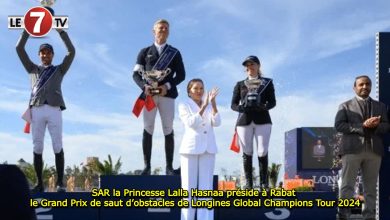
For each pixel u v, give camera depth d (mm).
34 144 6309
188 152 5648
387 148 6402
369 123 5746
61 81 6477
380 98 6461
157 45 6551
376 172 5930
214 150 5770
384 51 6488
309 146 23469
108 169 15812
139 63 6520
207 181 5730
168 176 5945
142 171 6461
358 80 6062
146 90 6273
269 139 6387
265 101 6430
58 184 6316
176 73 6562
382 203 6320
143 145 6492
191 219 5664
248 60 6430
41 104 6266
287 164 25188
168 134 6500
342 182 5980
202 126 5734
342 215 5836
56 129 6312
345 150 5910
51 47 6484
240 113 6441
